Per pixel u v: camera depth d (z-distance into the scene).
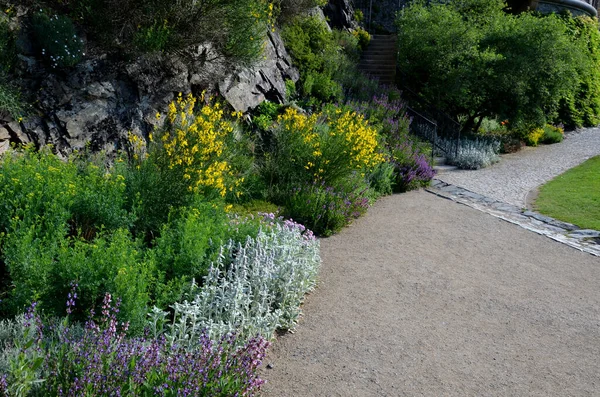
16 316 3.48
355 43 17.89
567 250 7.26
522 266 6.58
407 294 5.54
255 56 9.18
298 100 12.39
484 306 5.35
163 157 6.18
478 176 12.48
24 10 7.08
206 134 6.21
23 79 6.73
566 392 3.91
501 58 14.73
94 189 5.32
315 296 5.39
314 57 13.82
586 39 22.16
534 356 4.41
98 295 3.91
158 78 8.46
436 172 11.75
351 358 4.23
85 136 7.11
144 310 3.94
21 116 6.50
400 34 17.52
